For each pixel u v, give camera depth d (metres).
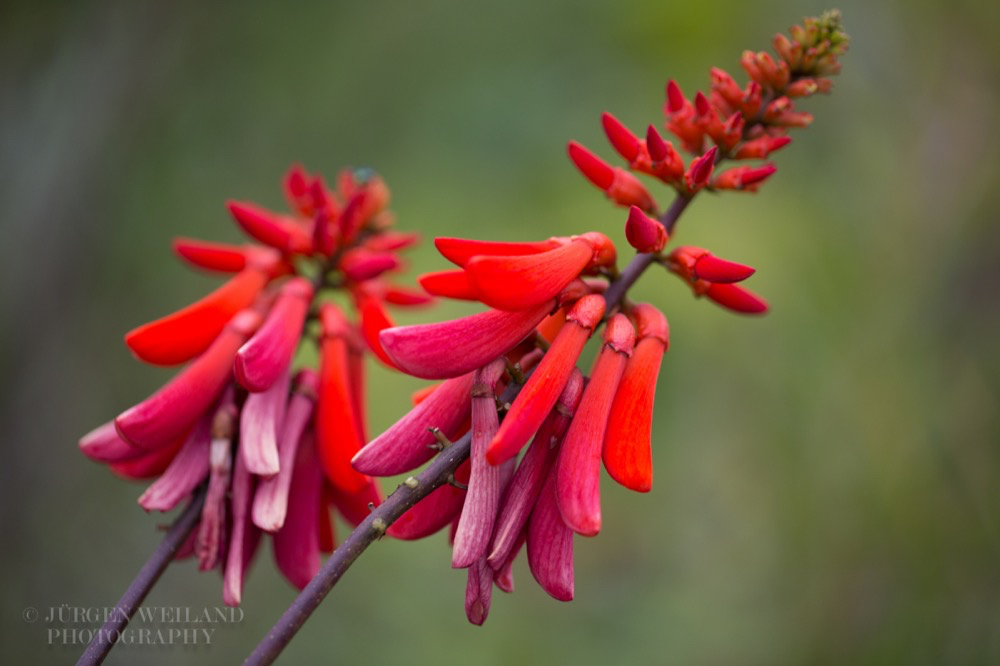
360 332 2.71
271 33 6.75
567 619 6.24
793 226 6.21
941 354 5.76
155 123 6.38
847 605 5.51
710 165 2.17
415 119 6.75
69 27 5.96
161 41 6.21
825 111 6.67
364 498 2.48
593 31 6.66
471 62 6.78
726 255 6.04
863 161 6.51
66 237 5.96
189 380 2.37
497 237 6.23
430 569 6.31
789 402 5.84
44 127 5.95
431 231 6.38
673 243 6.04
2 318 5.81
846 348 5.89
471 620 1.93
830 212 6.38
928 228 6.18
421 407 2.05
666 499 6.43
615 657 6.07
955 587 5.32
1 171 5.85
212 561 2.29
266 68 6.79
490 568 1.96
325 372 2.51
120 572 6.02
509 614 6.21
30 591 5.75
